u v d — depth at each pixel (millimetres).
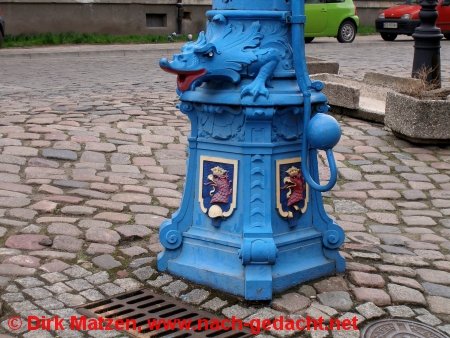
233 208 4184
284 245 4250
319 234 4453
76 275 4434
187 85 4082
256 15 4105
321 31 23312
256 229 4105
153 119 8492
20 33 21922
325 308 4074
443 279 4574
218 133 4188
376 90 10016
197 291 4238
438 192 6473
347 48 21750
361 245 5098
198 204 4359
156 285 4320
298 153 4262
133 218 5449
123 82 12414
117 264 4613
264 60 4062
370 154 7500
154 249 4887
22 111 8766
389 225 5645
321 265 4438
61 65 15898
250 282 4070
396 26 24141
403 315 4070
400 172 6984
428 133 7617
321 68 11484
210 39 4215
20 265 4504
